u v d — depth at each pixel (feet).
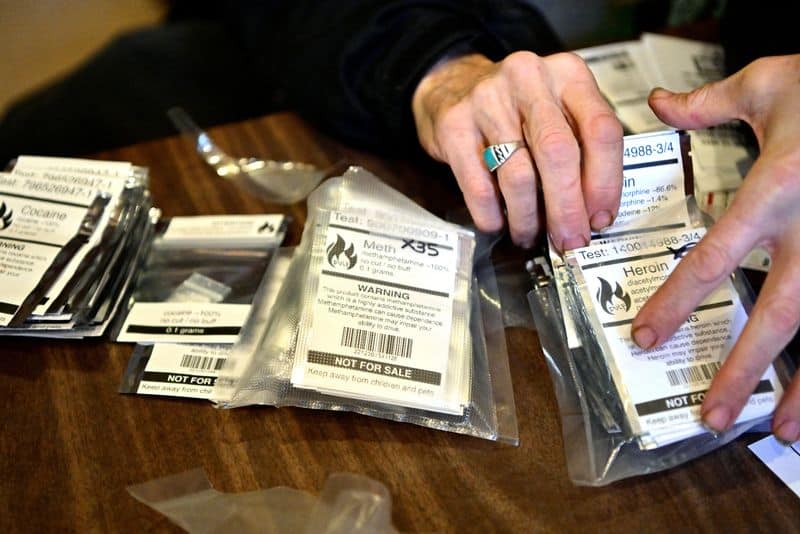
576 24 2.75
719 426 1.27
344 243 1.54
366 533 1.26
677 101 1.59
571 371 1.47
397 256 1.54
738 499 1.29
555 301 1.57
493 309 1.63
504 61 1.63
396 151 2.12
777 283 1.31
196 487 1.34
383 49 2.05
